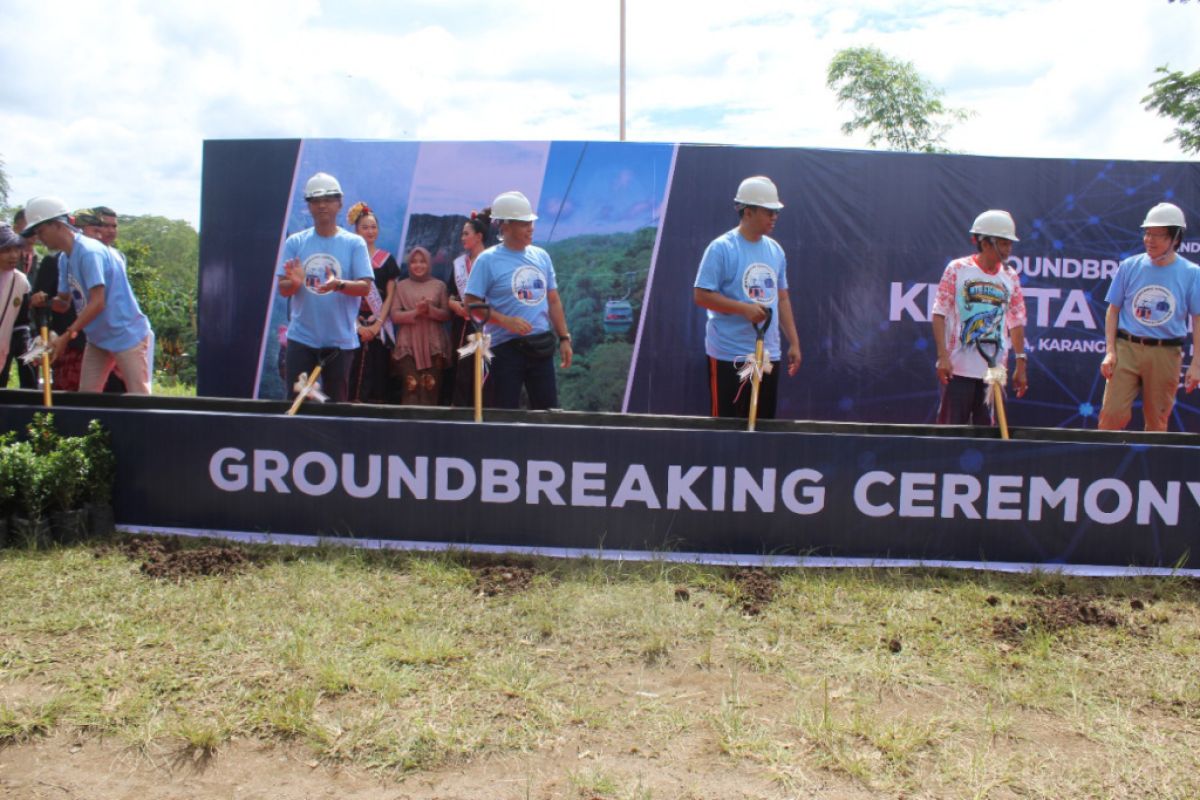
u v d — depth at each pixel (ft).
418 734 9.50
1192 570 14.84
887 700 10.53
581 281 25.25
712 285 18.29
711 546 15.05
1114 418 20.74
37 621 11.87
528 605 12.80
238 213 25.40
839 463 14.87
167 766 9.01
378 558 14.67
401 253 25.29
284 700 10.02
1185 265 19.93
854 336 25.27
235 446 15.48
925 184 24.95
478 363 16.61
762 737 9.62
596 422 16.84
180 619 12.07
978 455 14.78
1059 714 10.31
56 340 18.31
